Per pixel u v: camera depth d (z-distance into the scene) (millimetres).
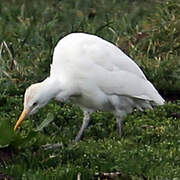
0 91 14719
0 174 10820
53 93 12375
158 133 12688
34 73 15438
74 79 12453
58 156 11414
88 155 11492
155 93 12977
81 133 12750
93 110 12922
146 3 21297
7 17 20531
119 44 16984
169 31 17000
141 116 13734
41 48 16953
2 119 11992
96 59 12477
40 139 12148
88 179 10711
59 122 13484
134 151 11602
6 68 15641
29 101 12234
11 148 11500
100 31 17625
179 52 16562
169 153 11656
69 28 18531
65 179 10664
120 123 12906
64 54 12500
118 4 21469
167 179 10578
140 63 15750
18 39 17438
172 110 14031
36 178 10602
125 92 12703
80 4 21688
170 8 17750
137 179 10586
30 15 20344
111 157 11406
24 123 13156
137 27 17594
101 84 12508
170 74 15391
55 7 21375
